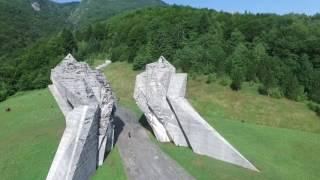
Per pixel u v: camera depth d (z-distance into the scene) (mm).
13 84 91500
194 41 89688
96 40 116000
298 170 38531
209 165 37094
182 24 94625
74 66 36719
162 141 44156
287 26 94812
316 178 36875
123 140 43312
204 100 70438
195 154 40188
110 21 129875
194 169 35875
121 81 83375
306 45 84312
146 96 44844
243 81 77875
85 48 111125
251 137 48000
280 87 74500
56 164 31031
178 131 42844
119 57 100312
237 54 81938
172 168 35875
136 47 96750
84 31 123875
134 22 110875
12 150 40531
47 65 95062
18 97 77125
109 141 39406
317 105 68688
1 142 44469
